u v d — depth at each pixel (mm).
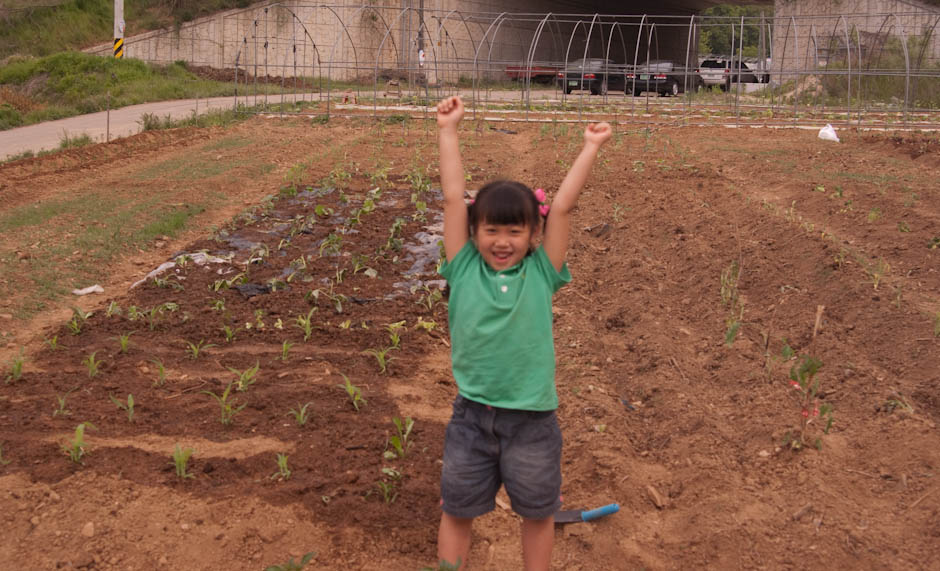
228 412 4949
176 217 10203
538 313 3107
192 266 8258
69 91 29281
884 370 5676
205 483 4145
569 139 17219
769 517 4062
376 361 5910
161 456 4379
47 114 23469
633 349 6312
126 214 10289
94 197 11438
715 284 7633
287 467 4328
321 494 4078
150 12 38469
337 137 18000
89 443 4488
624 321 6914
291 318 6848
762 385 5465
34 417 4801
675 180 12664
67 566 3555
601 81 34000
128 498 3969
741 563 3783
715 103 27688
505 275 3121
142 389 5320
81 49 35906
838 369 5656
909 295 6859
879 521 4000
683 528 4066
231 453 4461
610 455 4633
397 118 20750
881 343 6090
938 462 4355
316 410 5016
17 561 3570
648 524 4129
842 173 12711
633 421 5180
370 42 42312
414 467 4391
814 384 4953
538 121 20328
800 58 35312
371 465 4391
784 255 8281
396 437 4430
